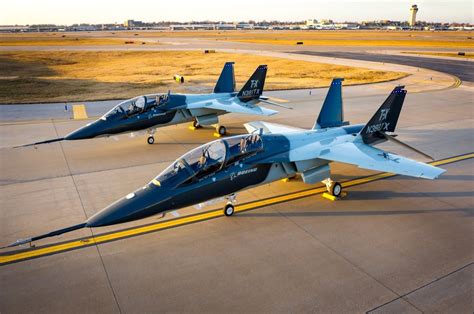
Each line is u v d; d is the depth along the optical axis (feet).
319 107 100.07
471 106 101.55
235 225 39.06
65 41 447.42
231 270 31.40
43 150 64.13
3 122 82.23
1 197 45.44
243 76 165.37
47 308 26.86
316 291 28.71
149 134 67.56
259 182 41.78
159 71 190.39
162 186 35.60
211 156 37.70
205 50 295.28
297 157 42.96
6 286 29.25
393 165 43.01
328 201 44.86
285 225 39.11
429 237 36.78
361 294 28.35
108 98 111.65
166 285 29.45
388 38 504.43
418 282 29.78
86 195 46.19
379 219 40.47
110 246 34.91
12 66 206.59
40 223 39.11
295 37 544.21
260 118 87.81
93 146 66.64
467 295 28.22
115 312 26.45
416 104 104.01
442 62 214.69
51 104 103.09
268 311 26.55
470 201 44.88
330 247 34.94
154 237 36.52
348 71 180.55
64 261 32.53
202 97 72.90
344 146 47.01
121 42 418.51
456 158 60.49
